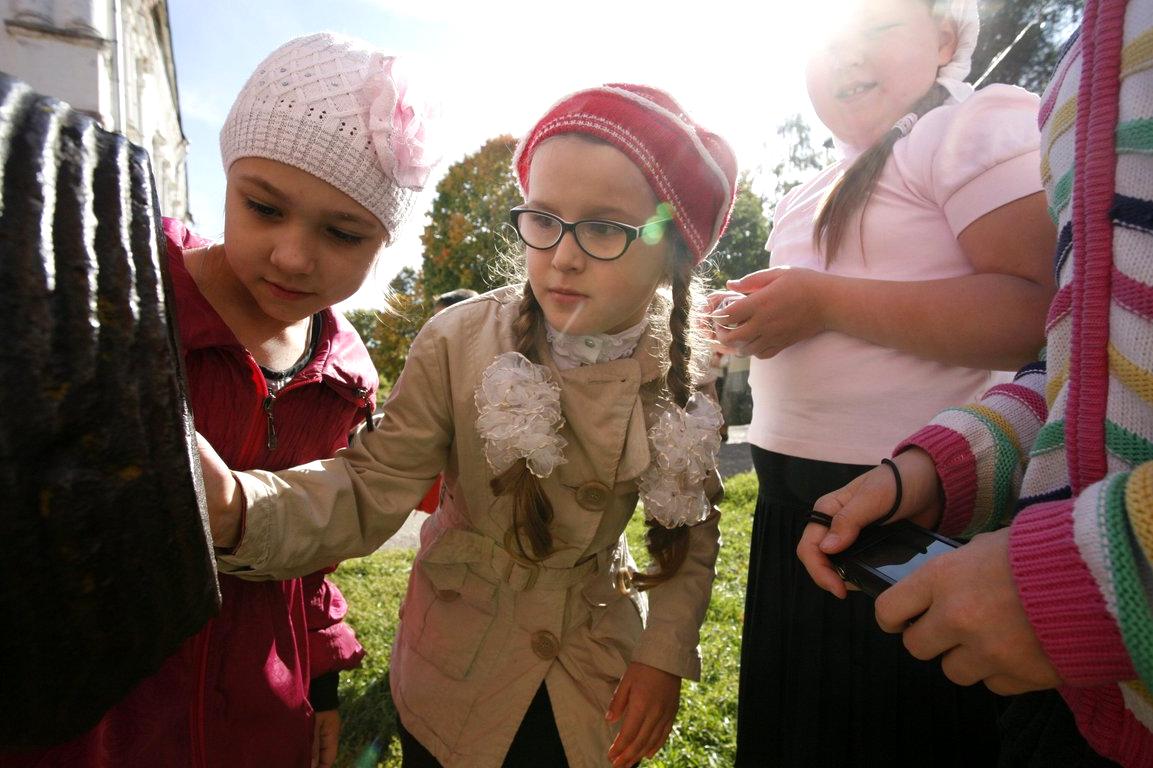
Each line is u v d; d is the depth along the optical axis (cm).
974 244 138
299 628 144
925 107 158
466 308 143
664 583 150
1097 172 81
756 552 181
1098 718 82
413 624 152
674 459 132
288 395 133
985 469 110
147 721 81
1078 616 68
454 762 139
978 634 75
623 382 135
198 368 118
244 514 102
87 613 52
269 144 112
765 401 177
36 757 64
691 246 134
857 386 153
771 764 173
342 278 123
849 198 155
